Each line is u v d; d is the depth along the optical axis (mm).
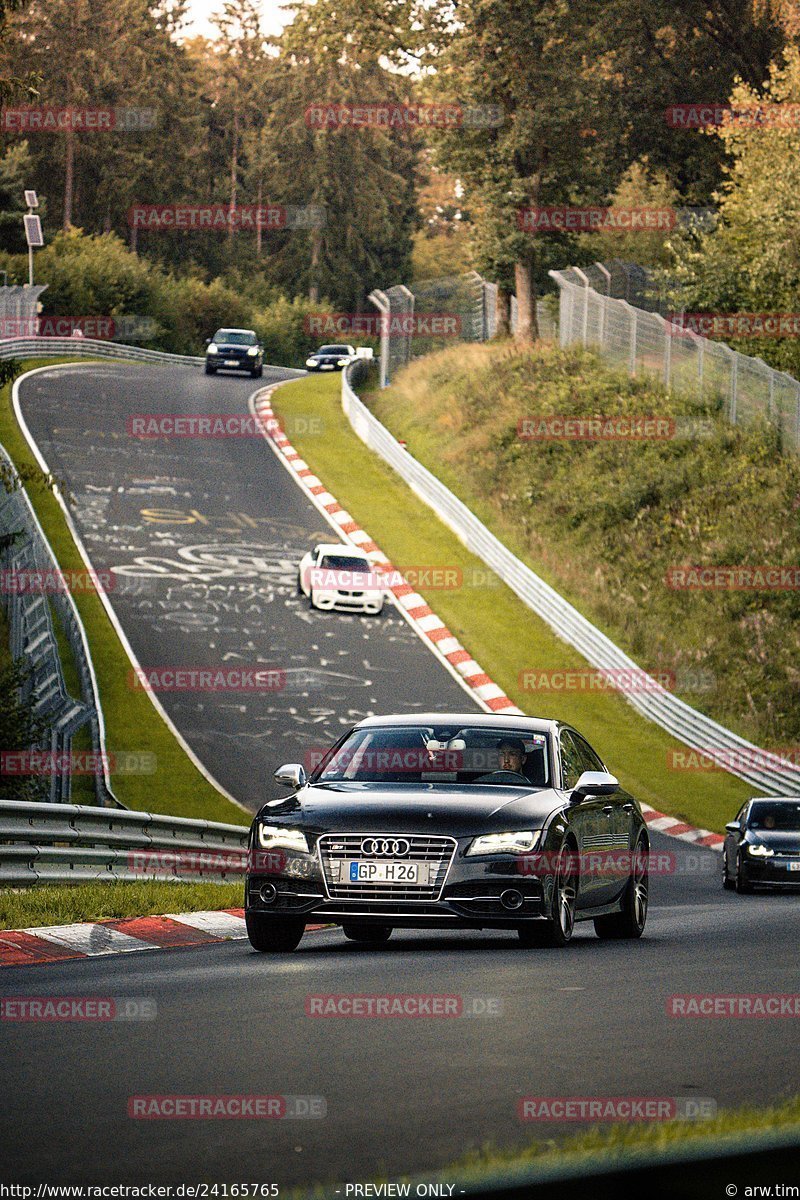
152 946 33438
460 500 150625
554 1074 17172
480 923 30219
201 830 55969
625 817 36531
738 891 63688
